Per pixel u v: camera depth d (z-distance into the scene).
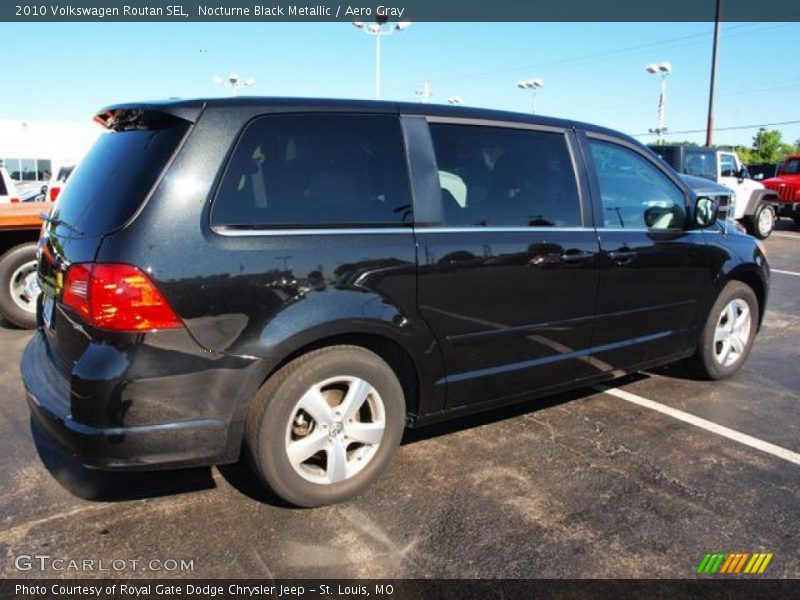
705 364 4.80
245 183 2.76
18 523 2.89
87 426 2.54
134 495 3.14
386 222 3.07
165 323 2.54
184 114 2.72
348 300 2.88
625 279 4.01
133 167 2.70
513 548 2.76
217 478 3.31
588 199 3.87
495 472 3.43
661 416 4.24
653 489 3.28
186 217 2.61
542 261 3.56
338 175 2.99
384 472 3.40
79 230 2.71
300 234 2.83
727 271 4.68
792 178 17.73
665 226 4.33
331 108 3.04
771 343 6.20
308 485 2.96
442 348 3.25
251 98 2.88
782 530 2.93
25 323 6.20
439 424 4.05
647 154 4.29
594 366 4.00
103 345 2.53
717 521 2.99
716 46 24.31
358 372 2.99
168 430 2.60
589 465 3.52
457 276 3.23
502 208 3.49
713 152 14.99
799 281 9.78
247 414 2.77
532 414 4.24
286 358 2.84
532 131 3.72
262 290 2.70
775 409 4.40
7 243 6.14
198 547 2.73
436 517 2.98
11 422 3.97
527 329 3.57
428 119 3.32
